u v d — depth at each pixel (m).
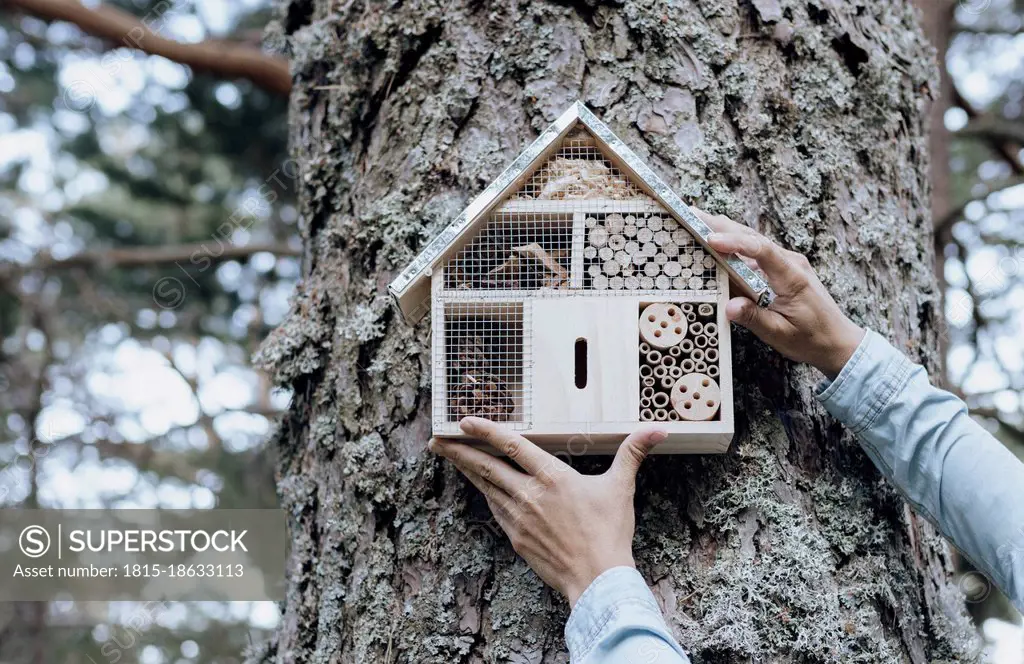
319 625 1.37
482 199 1.20
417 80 1.46
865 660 1.23
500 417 1.20
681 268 1.22
